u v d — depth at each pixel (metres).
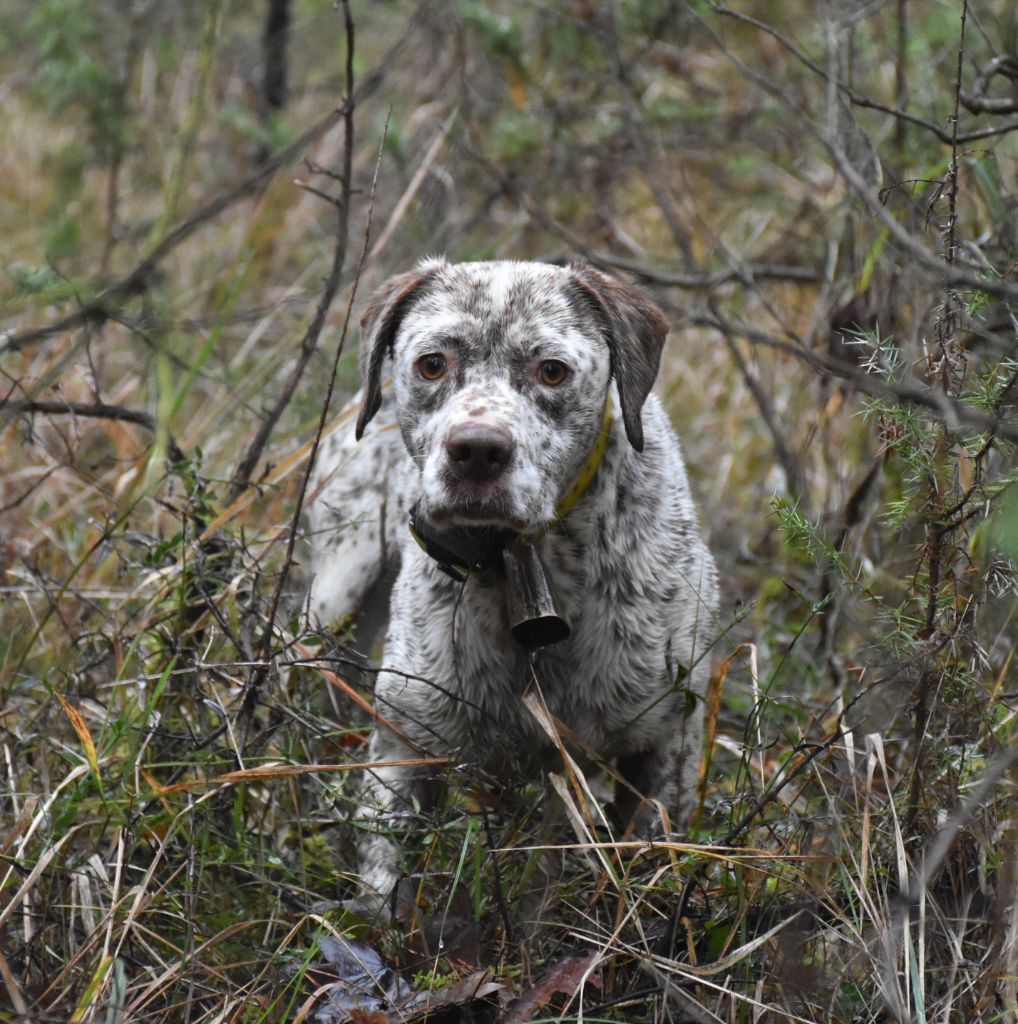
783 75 10.47
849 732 5.43
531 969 5.15
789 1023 4.78
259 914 5.50
